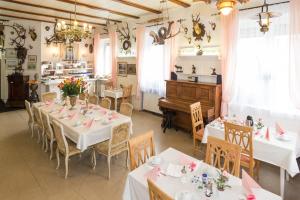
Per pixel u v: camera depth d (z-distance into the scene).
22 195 2.87
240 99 4.69
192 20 5.46
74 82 4.41
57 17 7.04
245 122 3.53
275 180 3.29
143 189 1.95
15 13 6.65
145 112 7.30
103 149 3.38
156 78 6.69
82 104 4.98
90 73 9.30
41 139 4.72
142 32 6.82
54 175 3.37
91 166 3.67
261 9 4.17
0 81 8.20
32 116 4.64
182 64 5.86
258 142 2.97
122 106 4.65
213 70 5.09
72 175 3.38
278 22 4.04
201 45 5.37
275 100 4.23
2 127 5.54
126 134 3.46
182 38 5.78
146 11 6.25
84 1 5.33
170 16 5.99
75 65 8.77
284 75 4.08
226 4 2.23
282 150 2.77
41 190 2.99
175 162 2.36
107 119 3.88
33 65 7.89
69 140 3.64
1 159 3.84
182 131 5.43
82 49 9.06
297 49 3.77
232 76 4.64
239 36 4.55
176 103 5.13
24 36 7.73
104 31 8.64
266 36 4.19
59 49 8.34
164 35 5.67
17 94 7.66
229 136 3.16
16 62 7.91
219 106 4.87
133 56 7.52
